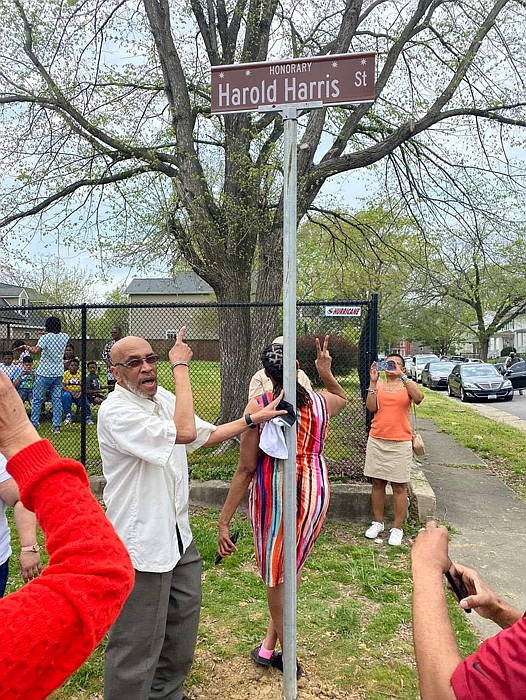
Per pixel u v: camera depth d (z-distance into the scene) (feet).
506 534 18.48
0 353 33.91
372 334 20.48
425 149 32.48
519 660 3.22
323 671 10.73
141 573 8.14
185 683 10.39
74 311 29.89
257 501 9.64
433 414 51.62
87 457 23.79
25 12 27.14
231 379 25.49
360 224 36.70
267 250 25.75
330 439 22.24
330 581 14.64
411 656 11.25
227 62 28.32
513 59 27.61
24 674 2.81
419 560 4.44
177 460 8.81
